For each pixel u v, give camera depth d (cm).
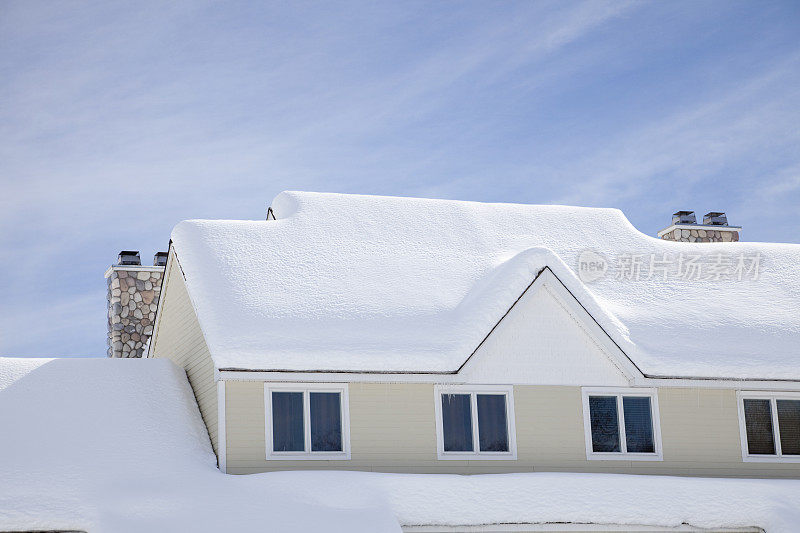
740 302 2212
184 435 1862
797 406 2069
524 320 1966
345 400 1855
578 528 1750
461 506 1700
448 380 1880
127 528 1503
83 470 1669
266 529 1521
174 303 2270
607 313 2002
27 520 1539
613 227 2441
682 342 2042
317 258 2103
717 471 1992
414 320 1959
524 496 1742
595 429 1955
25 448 1716
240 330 1834
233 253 2064
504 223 2362
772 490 1838
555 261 1973
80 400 1897
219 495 1612
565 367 1964
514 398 1928
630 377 1969
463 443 1892
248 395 1808
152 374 2058
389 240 2214
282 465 1795
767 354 2050
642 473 1955
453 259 2189
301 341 1844
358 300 1986
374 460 1841
